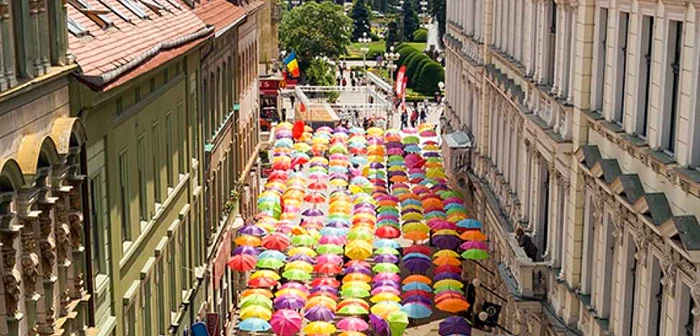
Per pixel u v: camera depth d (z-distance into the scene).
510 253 30.48
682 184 16.77
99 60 18.30
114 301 19.78
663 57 18.12
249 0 49.72
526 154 30.42
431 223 40.94
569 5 25.31
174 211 26.78
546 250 28.05
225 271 37.66
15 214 14.20
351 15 156.50
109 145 19.47
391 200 46.53
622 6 21.02
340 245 40.09
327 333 32.50
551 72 28.44
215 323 31.61
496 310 33.09
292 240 40.50
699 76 16.56
